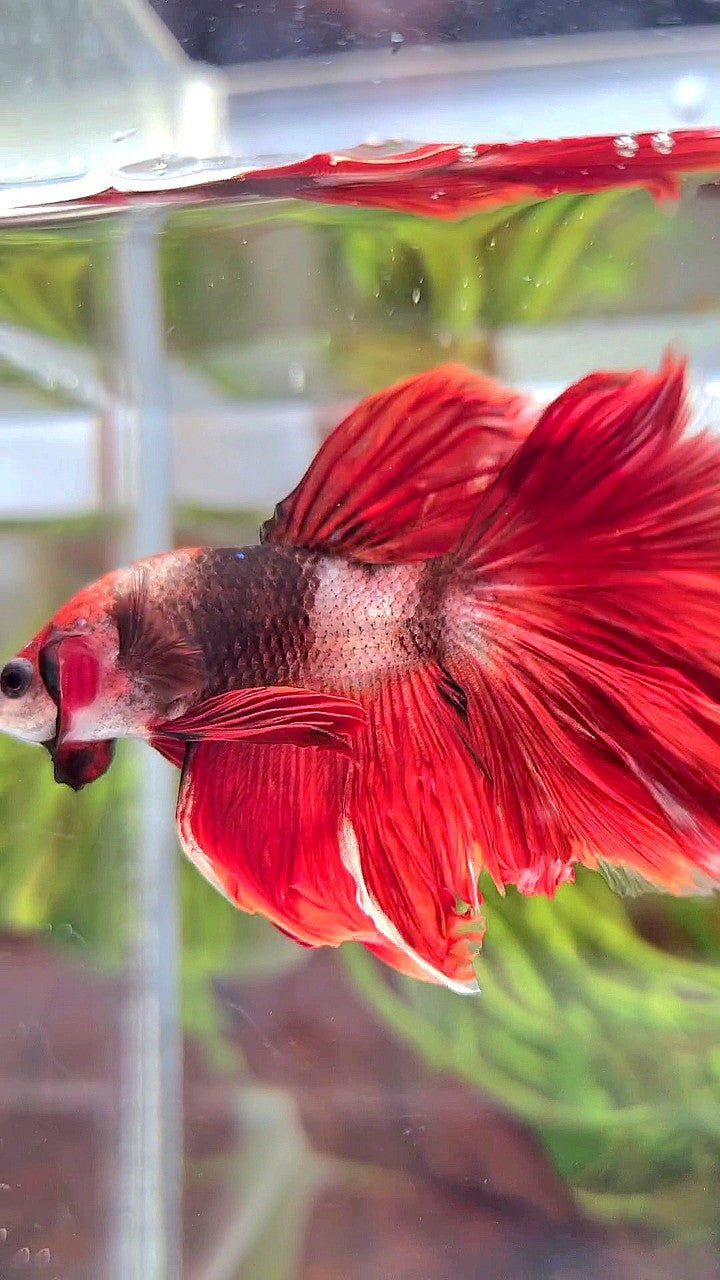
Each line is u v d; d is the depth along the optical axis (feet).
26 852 0.59
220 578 0.45
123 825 0.59
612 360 0.54
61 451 0.60
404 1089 0.56
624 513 0.44
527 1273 0.53
